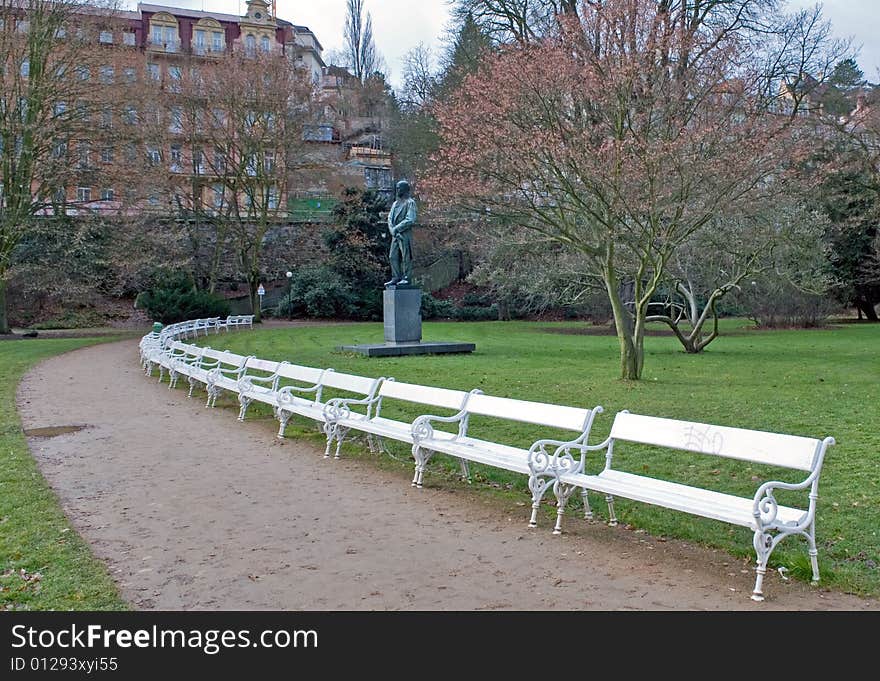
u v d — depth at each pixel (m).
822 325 39.09
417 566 5.44
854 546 5.66
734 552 5.69
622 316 16.48
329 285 49.03
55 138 32.03
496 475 8.22
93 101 31.94
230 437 10.66
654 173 14.68
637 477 6.36
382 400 13.25
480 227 28.78
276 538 6.11
